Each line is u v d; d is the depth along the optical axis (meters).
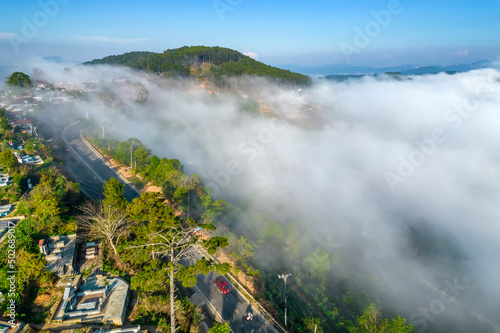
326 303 56.28
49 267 41.94
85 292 38.94
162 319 37.03
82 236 49.44
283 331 41.38
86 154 104.94
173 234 35.56
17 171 64.56
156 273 32.69
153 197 46.09
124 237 49.66
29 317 34.66
